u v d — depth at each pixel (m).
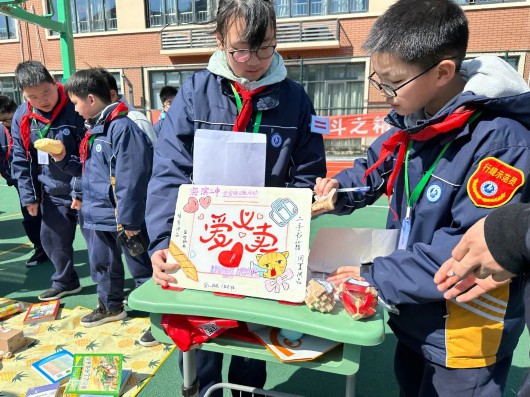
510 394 1.87
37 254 3.64
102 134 2.27
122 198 2.18
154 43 12.16
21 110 2.72
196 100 1.33
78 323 2.58
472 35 9.76
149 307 0.99
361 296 0.90
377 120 7.89
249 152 1.20
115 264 2.51
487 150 0.94
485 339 1.00
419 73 0.97
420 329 1.09
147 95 12.39
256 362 1.59
